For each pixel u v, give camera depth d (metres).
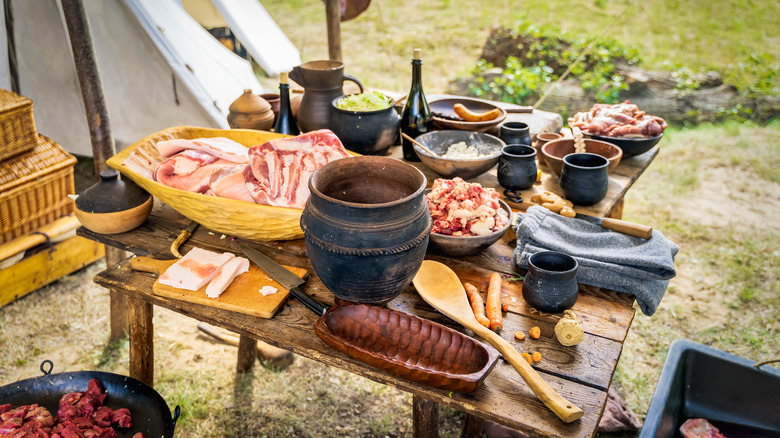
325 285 1.66
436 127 2.73
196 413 2.73
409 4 11.53
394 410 2.83
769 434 2.24
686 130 6.60
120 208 2.03
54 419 1.75
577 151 2.51
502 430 2.48
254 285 1.75
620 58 7.78
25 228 3.31
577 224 1.99
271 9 11.45
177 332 3.31
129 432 1.77
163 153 2.19
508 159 2.29
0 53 4.23
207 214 1.92
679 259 4.12
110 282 1.80
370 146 2.44
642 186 5.24
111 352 3.12
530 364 1.46
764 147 6.11
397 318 1.51
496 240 1.87
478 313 1.59
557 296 1.60
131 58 4.50
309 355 1.51
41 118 4.91
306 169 1.91
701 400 2.35
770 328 3.40
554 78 7.52
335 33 4.23
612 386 2.95
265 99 2.91
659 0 11.14
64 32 4.38
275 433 2.66
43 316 3.35
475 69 7.86
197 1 5.38
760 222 4.63
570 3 11.12
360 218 1.41
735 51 8.96
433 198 1.94
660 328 3.42
